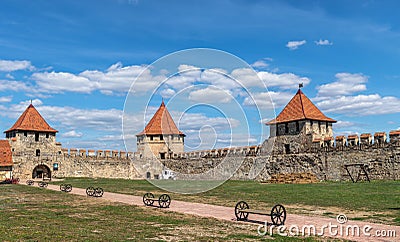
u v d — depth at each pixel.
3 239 11.85
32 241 11.62
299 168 41.41
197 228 13.91
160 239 12.02
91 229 13.75
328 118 44.34
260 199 23.14
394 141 33.38
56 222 15.34
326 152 38.88
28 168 52.91
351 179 35.72
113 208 19.78
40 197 26.14
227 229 13.70
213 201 22.83
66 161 55.84
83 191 31.50
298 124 42.62
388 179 33.50
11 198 25.41
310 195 24.08
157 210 18.95
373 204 19.34
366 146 35.41
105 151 59.22
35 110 55.88
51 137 55.22
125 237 12.30
